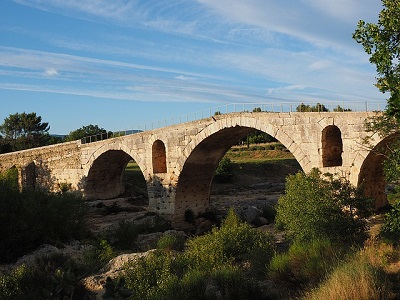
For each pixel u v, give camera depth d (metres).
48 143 111.25
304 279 18.86
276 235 34.19
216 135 44.97
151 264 21.72
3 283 20.16
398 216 16.73
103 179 62.47
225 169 77.56
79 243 36.34
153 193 51.00
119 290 8.81
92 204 56.25
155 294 18.11
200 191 51.44
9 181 40.91
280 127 38.44
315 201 25.02
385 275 16.23
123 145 54.53
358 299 14.12
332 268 18.09
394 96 12.63
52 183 64.50
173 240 33.66
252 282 19.05
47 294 8.82
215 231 27.44
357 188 26.47
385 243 21.08
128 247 36.06
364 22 14.35
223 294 18.27
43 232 35.03
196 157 48.00
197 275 19.38
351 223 24.47
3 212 32.62
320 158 35.66
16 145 105.62
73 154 61.53
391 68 13.96
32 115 120.31
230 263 22.77
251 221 48.94
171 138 48.81
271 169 85.38
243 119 41.41
